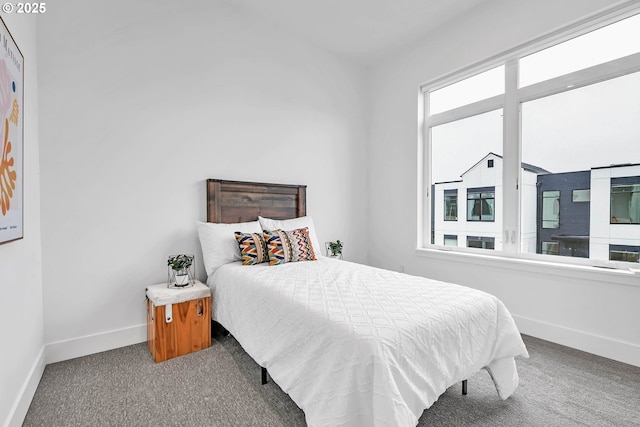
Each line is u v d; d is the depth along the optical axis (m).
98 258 2.26
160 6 2.52
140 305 2.42
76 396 1.68
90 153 2.22
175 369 1.98
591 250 2.29
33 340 1.78
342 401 1.12
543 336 2.44
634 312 2.02
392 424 1.03
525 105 2.65
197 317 2.26
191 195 2.67
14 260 1.49
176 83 2.59
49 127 2.07
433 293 1.68
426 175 3.49
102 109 2.27
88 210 2.22
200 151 2.71
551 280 2.41
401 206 3.64
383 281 1.93
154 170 2.49
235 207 2.88
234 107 2.91
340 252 3.45
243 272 2.20
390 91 3.74
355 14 2.98
